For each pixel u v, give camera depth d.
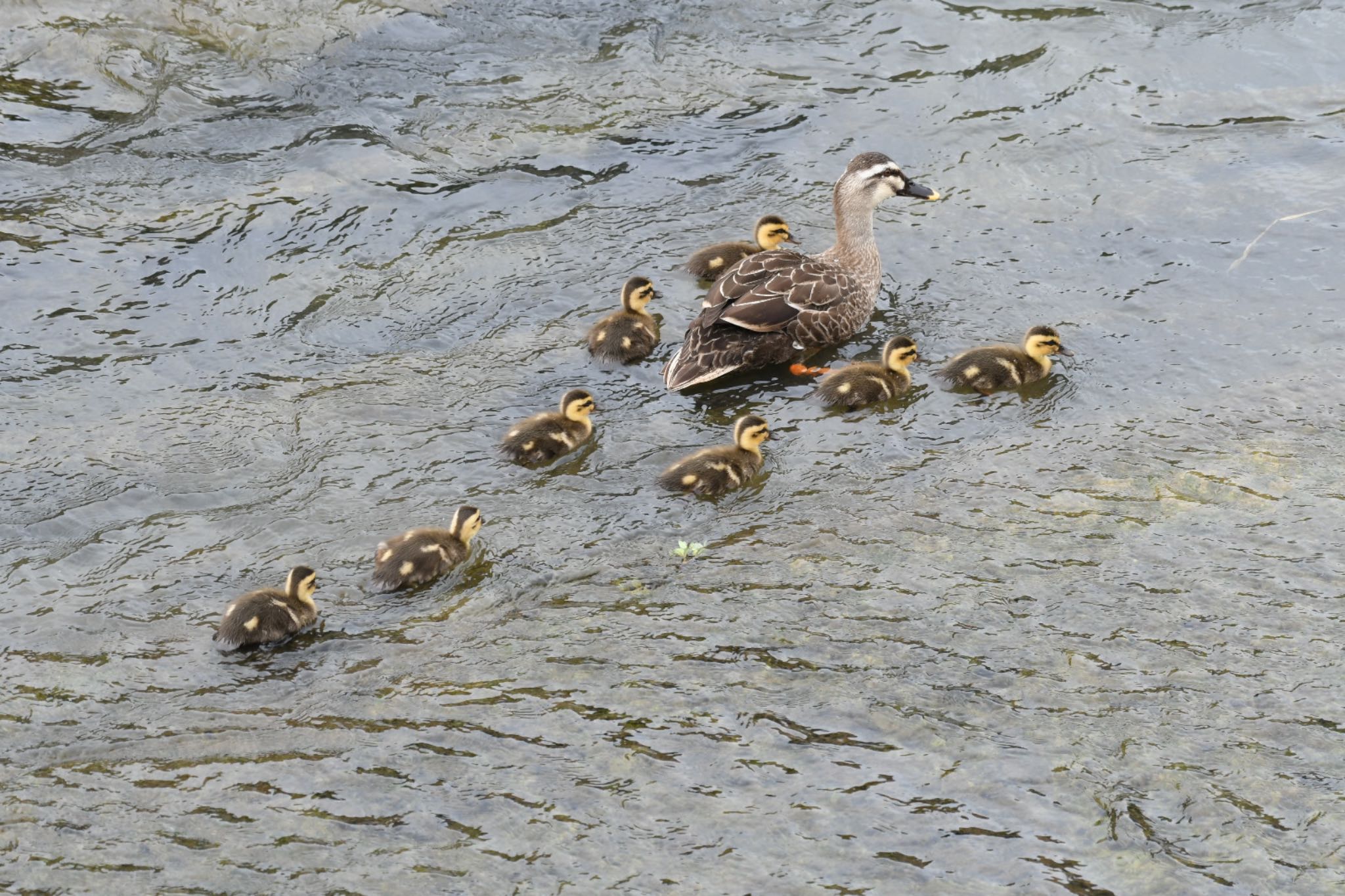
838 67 17.31
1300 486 10.60
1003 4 18.47
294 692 8.66
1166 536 10.06
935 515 10.43
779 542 10.15
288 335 13.01
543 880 7.20
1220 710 8.36
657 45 17.70
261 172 15.34
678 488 10.77
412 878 7.20
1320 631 9.04
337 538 10.28
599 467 11.22
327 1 17.92
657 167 15.67
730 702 8.49
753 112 16.50
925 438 11.51
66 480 10.92
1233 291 13.38
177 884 7.16
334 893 7.10
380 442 11.46
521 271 13.99
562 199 15.12
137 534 10.32
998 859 7.30
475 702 8.52
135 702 8.56
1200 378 12.14
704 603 9.46
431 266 14.05
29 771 7.96
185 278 13.75
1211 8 18.25
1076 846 7.39
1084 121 16.20
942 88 16.88
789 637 9.09
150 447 11.35
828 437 11.59
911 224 14.70
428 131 16.05
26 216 14.38
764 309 12.43
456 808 7.68
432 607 9.49
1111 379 12.21
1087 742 8.12
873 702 8.48
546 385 12.33
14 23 16.92
